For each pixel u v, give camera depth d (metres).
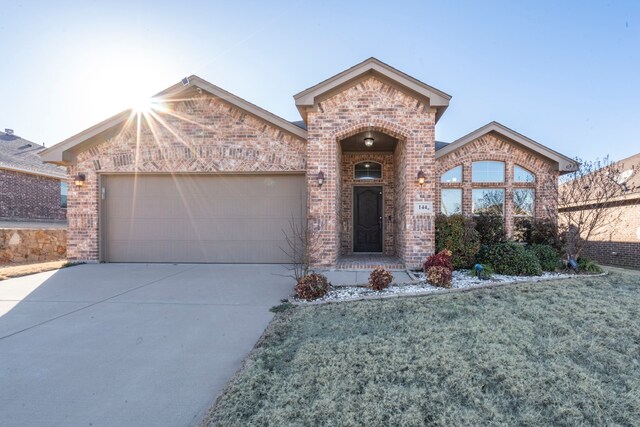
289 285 6.29
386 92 7.36
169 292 5.74
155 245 8.91
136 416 2.31
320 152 7.40
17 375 2.87
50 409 2.39
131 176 8.95
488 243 8.09
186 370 2.97
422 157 7.30
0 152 15.49
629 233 11.31
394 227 9.75
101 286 6.18
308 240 6.47
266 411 2.26
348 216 10.11
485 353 3.10
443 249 7.18
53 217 16.22
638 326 3.83
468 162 9.99
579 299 4.91
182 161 8.72
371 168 10.24
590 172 7.51
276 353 3.17
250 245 8.80
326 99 7.43
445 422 2.15
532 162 9.91
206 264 8.70
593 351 3.20
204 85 8.30
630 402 2.38
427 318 4.12
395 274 6.89
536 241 8.59
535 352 3.16
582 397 2.45
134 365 3.06
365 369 2.80
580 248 7.41
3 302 5.12
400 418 2.18
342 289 5.75
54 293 5.66
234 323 4.17
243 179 8.84
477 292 5.35
